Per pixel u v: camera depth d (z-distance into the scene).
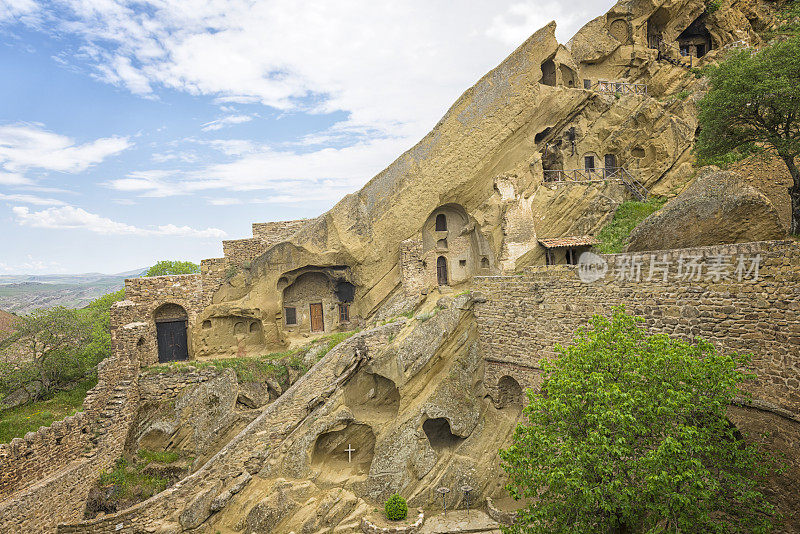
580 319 18.78
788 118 18.98
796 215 18.95
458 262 30.95
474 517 20.62
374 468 22.08
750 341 13.38
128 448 23.30
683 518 10.03
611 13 34.44
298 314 29.97
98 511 19.84
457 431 22.55
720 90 19.77
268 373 25.28
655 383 11.35
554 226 29.70
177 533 19.88
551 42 28.75
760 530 10.20
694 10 34.75
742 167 23.66
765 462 12.00
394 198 28.58
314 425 22.52
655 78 33.28
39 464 18.36
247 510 20.92
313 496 21.44
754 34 35.72
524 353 21.42
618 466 10.79
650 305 16.17
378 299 29.02
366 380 24.27
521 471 12.00
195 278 27.86
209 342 27.95
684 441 10.16
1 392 23.97
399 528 19.78
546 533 11.64
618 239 27.34
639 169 30.95
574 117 31.39
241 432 22.14
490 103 28.70
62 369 24.81
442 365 23.19
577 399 11.43
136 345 24.56
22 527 16.83
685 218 16.17
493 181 29.45
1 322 33.22
